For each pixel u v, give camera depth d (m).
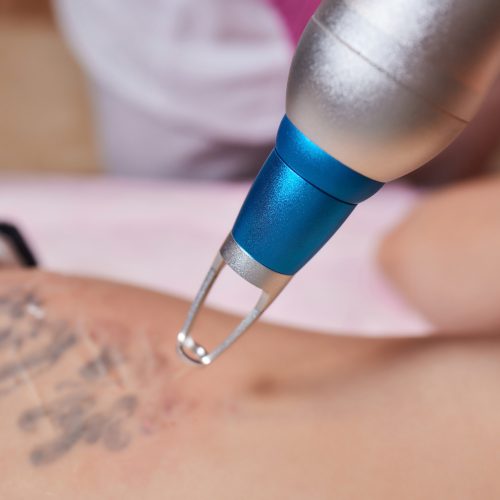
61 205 0.74
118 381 0.38
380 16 0.30
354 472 0.36
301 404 0.38
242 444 0.37
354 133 0.31
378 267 0.67
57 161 1.04
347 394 0.39
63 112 1.07
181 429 0.37
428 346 0.41
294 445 0.37
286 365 0.40
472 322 0.61
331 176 0.31
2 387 0.38
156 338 0.40
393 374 0.40
